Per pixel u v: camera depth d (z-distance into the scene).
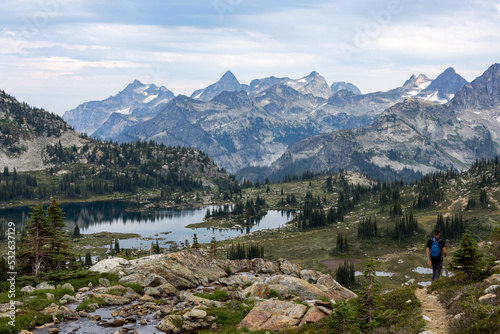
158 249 179.62
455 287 23.03
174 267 38.44
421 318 19.81
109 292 32.31
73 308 28.81
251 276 41.97
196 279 38.34
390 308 23.53
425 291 26.12
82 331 24.92
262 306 27.56
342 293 38.28
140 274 36.38
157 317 27.78
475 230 191.00
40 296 29.94
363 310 21.47
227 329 25.11
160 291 33.53
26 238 42.44
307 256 178.75
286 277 36.22
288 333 23.53
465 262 24.97
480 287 21.81
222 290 33.81
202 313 27.19
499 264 25.36
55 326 25.62
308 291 34.41
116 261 41.72
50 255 42.41
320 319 24.52
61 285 33.81
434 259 26.92
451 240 186.75
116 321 26.41
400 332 18.44
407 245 187.88
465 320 17.00
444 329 18.02
